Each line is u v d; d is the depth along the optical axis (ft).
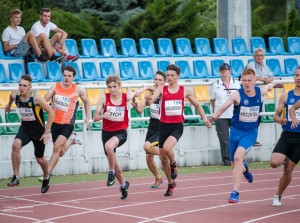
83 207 60.44
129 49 111.55
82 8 146.10
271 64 114.62
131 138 87.81
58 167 83.15
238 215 56.18
